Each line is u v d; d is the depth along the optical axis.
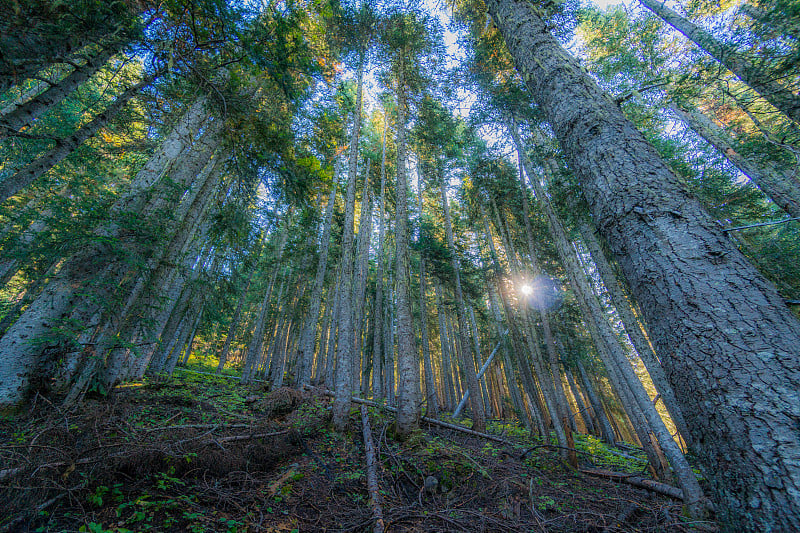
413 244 14.20
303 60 5.09
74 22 3.10
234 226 6.38
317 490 4.40
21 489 2.76
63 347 5.09
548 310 13.63
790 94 4.70
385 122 17.34
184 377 13.48
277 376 12.72
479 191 13.49
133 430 4.45
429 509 4.38
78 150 7.84
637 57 9.62
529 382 11.54
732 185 7.94
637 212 2.01
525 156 11.38
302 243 15.29
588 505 5.20
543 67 3.19
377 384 19.22
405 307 8.41
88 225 4.93
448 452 6.36
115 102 4.90
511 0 4.05
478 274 15.71
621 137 2.38
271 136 5.28
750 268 1.69
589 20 10.65
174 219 6.18
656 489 6.09
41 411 4.52
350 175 9.77
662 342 1.78
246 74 5.78
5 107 6.89
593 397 15.68
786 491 1.19
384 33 10.91
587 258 13.98
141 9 3.62
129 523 2.92
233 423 6.25
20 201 8.22
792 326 1.48
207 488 3.79
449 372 18.41
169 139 6.75
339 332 7.74
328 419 7.30
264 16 4.36
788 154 5.93
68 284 5.20
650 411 6.34
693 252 1.77
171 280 10.13
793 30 4.26
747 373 1.43
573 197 8.43
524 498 5.04
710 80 5.70
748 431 1.36
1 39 2.72
